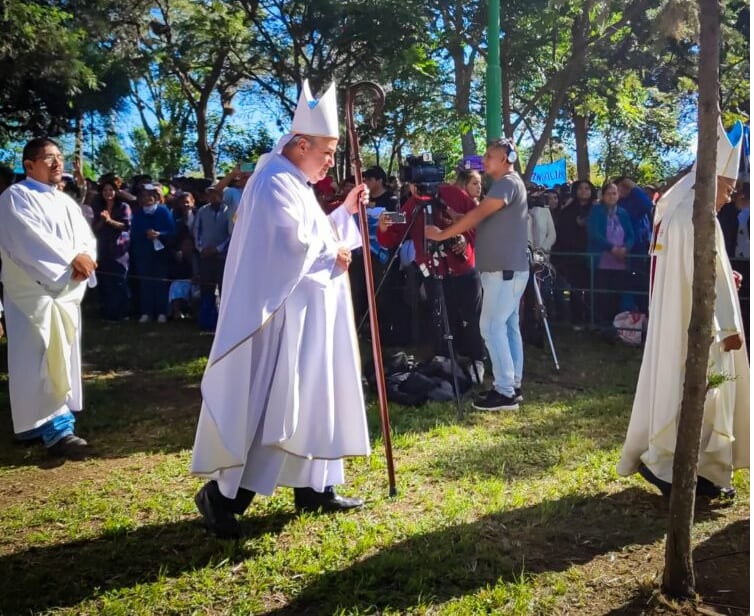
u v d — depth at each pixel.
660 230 4.00
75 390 5.26
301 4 13.06
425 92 12.45
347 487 4.36
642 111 16.19
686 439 3.06
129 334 9.30
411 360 6.68
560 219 9.70
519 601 3.10
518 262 5.84
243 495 3.72
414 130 13.49
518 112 16.06
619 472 4.23
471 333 6.77
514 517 3.92
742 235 8.00
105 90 12.94
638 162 23.05
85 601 3.23
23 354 5.03
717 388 3.91
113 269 10.19
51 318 5.05
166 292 10.21
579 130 17.03
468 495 4.23
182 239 10.32
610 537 3.70
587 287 9.38
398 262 7.82
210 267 9.37
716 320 3.86
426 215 6.31
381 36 12.05
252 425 3.58
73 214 5.22
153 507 4.14
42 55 10.48
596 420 5.62
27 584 3.36
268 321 3.53
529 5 11.45
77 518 4.05
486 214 5.71
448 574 3.33
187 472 4.70
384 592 3.23
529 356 7.86
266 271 3.49
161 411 6.14
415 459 4.82
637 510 4.00
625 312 8.60
